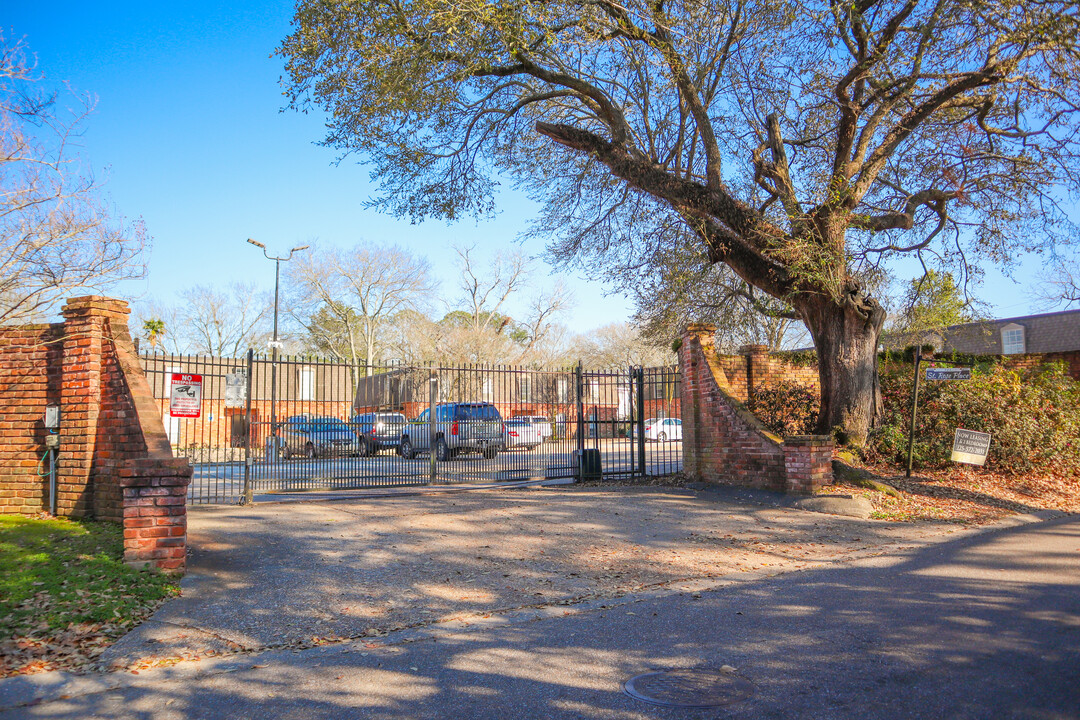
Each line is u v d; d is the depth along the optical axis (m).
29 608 5.55
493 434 14.95
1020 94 13.51
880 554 8.20
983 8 11.69
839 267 11.98
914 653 4.57
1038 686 3.90
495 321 54.09
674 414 17.03
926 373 12.97
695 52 12.87
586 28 11.68
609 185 14.94
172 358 10.74
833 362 13.35
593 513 10.41
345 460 13.91
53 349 8.77
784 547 8.69
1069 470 14.36
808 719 3.62
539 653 4.95
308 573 7.08
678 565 7.85
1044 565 7.07
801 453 11.47
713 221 13.43
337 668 4.74
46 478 8.67
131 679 4.56
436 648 5.14
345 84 12.40
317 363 12.34
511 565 7.66
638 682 4.30
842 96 12.71
